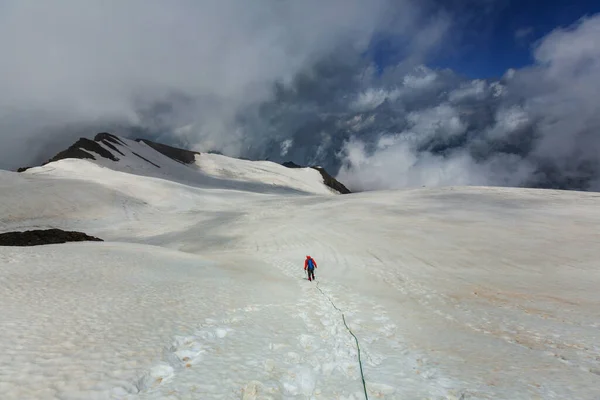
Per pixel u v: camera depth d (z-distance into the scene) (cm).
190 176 12425
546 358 848
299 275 2238
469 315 1352
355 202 5556
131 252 2333
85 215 4741
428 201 5078
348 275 2305
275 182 14925
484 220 3681
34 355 668
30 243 2998
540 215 3766
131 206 5450
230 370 682
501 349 911
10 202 4450
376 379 681
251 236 3838
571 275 2136
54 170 7188
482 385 661
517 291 1834
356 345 894
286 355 789
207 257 2692
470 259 2566
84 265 1691
